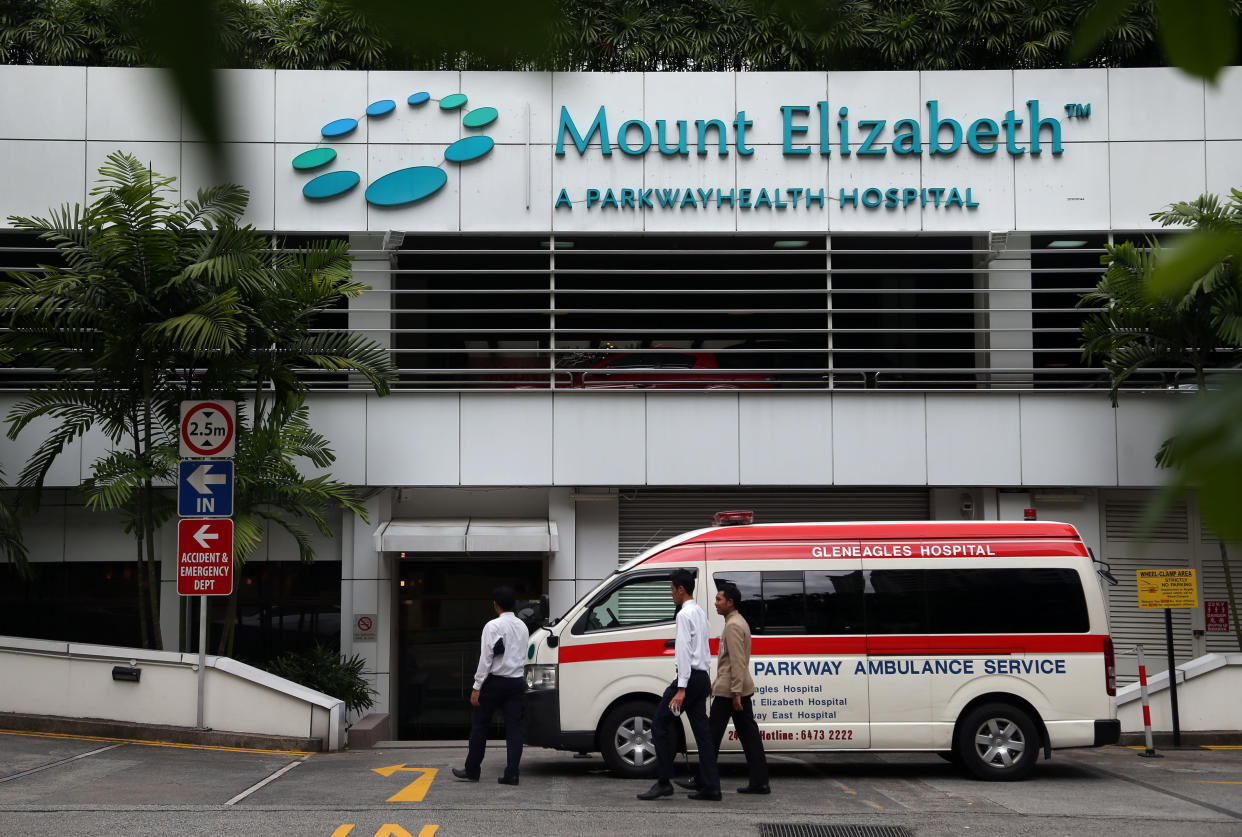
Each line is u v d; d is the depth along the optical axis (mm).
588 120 16578
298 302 13953
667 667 11312
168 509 14703
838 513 17188
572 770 11797
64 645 13258
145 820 8344
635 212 16500
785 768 12219
